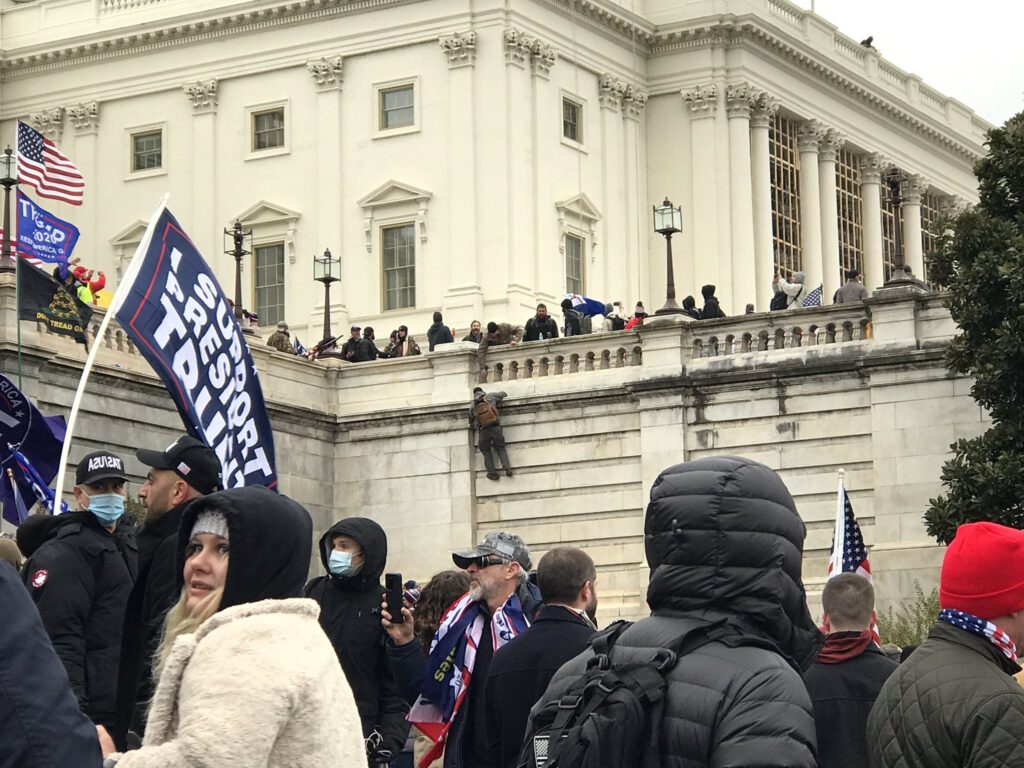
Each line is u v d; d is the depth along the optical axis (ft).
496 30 210.79
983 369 117.91
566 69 220.43
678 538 25.23
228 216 223.30
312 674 21.86
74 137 233.14
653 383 143.64
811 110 249.34
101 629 41.39
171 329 48.11
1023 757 24.97
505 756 37.04
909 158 273.75
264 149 222.69
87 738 19.69
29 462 80.59
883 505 134.82
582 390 147.43
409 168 213.46
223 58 224.94
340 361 157.28
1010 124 123.54
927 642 26.76
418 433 153.07
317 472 153.99
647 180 234.58
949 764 25.43
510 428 151.12
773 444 139.54
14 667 19.44
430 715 43.32
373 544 44.96
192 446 37.70
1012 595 26.25
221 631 22.11
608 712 23.97
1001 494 114.93
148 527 37.70
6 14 238.27
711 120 231.30
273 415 148.66
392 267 213.66
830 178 253.85
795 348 139.23
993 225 120.16
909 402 134.21
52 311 115.24
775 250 242.37
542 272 212.23
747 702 23.84
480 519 151.84
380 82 216.33
